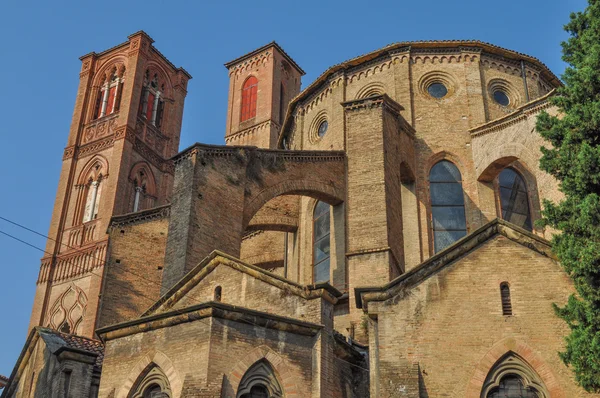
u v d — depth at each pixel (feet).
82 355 90.02
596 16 82.12
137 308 125.80
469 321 75.51
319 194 118.93
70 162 209.46
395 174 112.78
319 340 78.28
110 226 131.34
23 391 99.14
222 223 104.73
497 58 132.57
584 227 71.97
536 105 114.01
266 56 217.56
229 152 109.81
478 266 77.82
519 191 122.42
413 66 131.03
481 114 126.11
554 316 74.54
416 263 115.96
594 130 76.33
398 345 75.25
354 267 101.40
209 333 74.43
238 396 73.67
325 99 137.08
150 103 223.92
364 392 83.56
